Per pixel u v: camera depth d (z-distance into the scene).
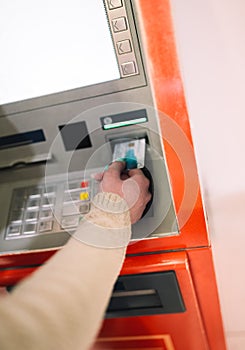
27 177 1.14
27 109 1.02
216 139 1.23
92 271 0.66
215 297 1.19
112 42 0.86
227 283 1.65
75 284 0.61
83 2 0.81
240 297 1.70
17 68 0.93
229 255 1.54
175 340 1.39
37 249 0.99
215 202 1.39
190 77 1.11
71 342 0.55
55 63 0.92
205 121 1.19
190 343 1.41
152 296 1.20
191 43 1.05
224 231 1.46
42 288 0.58
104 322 1.29
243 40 1.03
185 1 0.99
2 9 0.84
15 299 0.55
